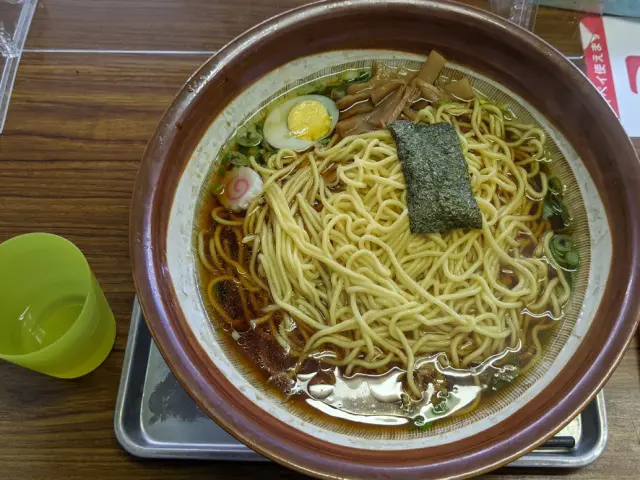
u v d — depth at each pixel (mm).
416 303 313
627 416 305
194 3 423
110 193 365
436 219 309
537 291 320
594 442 293
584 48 408
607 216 297
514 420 246
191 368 239
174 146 286
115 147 376
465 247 327
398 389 299
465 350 311
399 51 342
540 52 305
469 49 331
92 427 305
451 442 247
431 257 326
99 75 396
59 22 415
